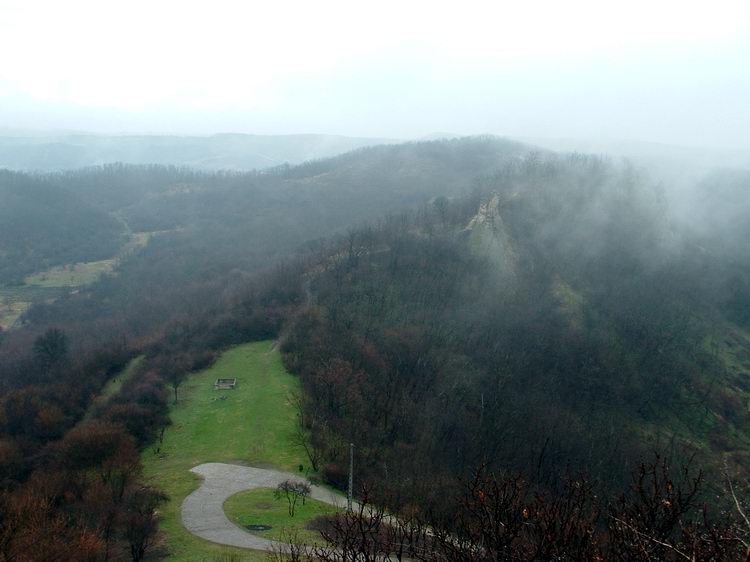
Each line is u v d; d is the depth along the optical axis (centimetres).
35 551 3581
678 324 13650
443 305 11981
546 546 1502
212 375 8831
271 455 6488
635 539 1405
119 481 5275
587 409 10250
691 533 1338
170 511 5091
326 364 8400
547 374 10756
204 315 11512
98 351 10162
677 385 11619
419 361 9606
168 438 7000
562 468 7100
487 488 1981
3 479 5828
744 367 13188
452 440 7738
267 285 12656
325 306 11094
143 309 14200
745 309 15488
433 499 4569
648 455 8825
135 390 8031
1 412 7544
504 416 8750
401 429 7600
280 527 4738
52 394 8281
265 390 8169
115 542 4334
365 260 13350
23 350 11681
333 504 5350
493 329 11494
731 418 11256
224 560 3950
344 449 6562
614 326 12850
